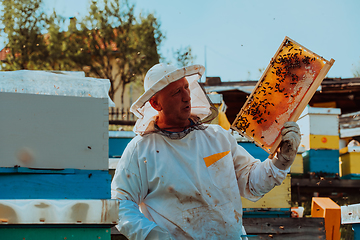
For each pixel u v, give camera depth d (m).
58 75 2.17
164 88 2.62
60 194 2.04
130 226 2.42
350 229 4.59
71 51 16.03
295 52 2.72
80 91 2.14
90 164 2.09
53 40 15.91
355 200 5.95
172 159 2.59
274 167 2.68
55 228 2.02
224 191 2.59
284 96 2.75
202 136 2.70
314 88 2.67
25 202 1.97
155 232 2.38
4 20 15.58
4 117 2.02
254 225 3.86
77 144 2.08
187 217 2.51
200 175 2.56
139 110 2.70
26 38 15.52
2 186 2.00
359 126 10.31
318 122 6.11
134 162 2.64
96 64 16.84
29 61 15.63
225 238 2.51
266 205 4.16
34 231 2.00
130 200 2.59
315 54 2.67
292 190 5.95
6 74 2.10
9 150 2.01
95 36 16.77
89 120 2.11
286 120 2.74
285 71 2.73
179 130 2.70
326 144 6.09
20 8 15.59
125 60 16.91
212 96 5.02
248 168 2.83
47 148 2.05
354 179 5.92
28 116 2.05
